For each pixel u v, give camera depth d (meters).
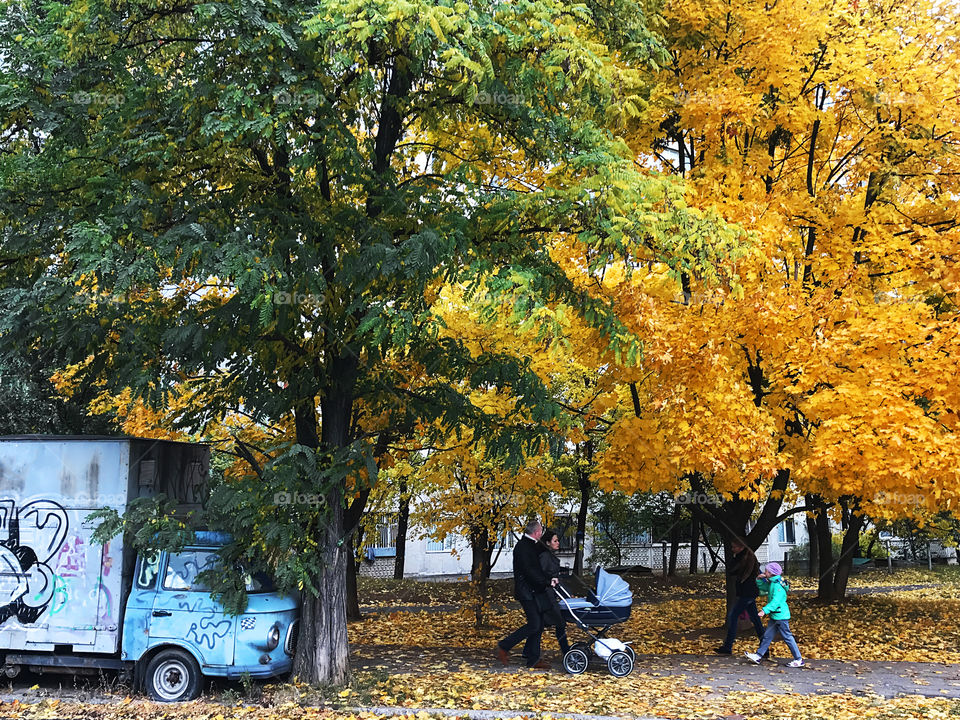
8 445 10.25
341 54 8.00
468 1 8.68
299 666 9.84
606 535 30.41
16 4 9.46
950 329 10.38
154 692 9.46
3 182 8.77
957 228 11.85
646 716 8.33
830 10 11.69
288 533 8.94
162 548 9.45
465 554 34.56
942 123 12.09
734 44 12.71
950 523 26.41
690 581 28.67
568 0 10.16
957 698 9.40
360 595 24.12
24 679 10.59
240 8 8.11
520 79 9.10
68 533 10.00
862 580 31.22
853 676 10.80
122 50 9.17
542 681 10.03
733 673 10.86
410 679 10.14
